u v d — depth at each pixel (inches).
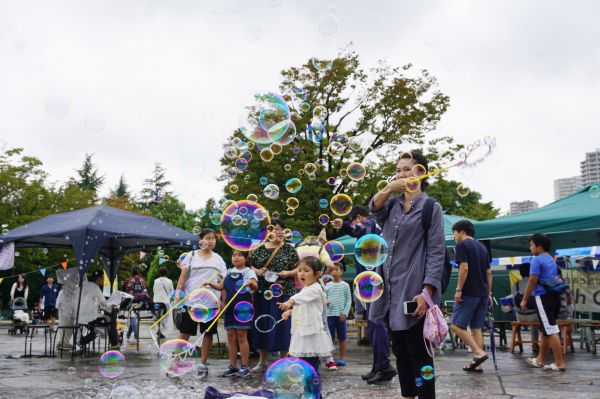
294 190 206.4
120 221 254.2
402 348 90.9
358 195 485.7
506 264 276.8
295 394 114.3
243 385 143.4
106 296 306.2
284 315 119.6
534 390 131.0
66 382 150.9
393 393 128.2
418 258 88.6
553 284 173.2
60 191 914.1
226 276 169.0
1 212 809.5
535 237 178.4
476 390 131.0
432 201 90.1
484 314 177.9
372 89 502.0
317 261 127.7
